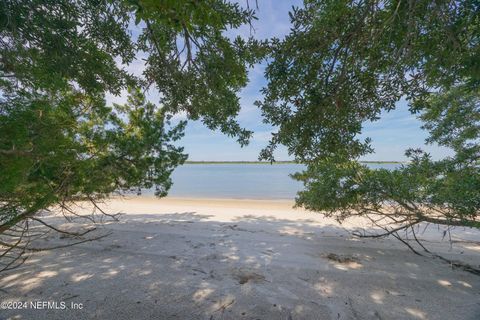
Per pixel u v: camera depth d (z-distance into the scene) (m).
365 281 3.84
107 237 6.29
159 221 8.70
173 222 8.50
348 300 3.27
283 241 6.10
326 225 8.25
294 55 2.81
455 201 3.99
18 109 2.13
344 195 5.32
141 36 3.75
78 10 3.01
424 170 4.97
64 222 8.12
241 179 41.50
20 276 3.86
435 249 5.46
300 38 2.72
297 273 4.12
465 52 2.23
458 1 1.98
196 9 1.52
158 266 4.36
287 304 3.15
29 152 2.25
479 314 2.97
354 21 2.55
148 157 7.21
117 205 13.66
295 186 30.22
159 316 2.85
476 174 4.17
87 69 3.29
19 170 2.18
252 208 13.02
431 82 2.63
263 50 2.96
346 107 3.06
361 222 8.65
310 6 2.67
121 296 3.28
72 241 5.83
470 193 3.81
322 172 5.61
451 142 6.79
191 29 1.63
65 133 3.09
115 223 8.22
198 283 3.70
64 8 2.79
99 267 4.28
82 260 4.61
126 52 3.78
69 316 2.82
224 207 13.52
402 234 6.95
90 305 3.06
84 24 3.26
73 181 3.96
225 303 3.15
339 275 4.05
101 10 3.16
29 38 2.64
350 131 3.28
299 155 3.50
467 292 3.51
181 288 3.53
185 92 4.25
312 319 2.85
